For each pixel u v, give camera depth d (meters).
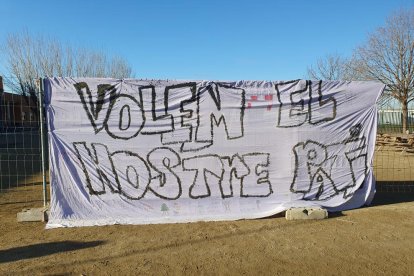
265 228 5.66
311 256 4.59
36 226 5.78
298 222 5.95
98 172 6.00
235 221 6.02
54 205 5.90
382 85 6.63
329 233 5.41
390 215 6.30
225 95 6.22
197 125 6.18
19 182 9.60
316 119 6.47
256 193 6.34
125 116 6.04
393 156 15.65
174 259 4.50
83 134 5.96
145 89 6.06
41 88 5.98
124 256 4.59
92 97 5.96
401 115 19.95
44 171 6.29
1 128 11.44
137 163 6.08
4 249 4.82
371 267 4.27
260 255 4.62
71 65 29.00
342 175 6.60
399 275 4.07
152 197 6.12
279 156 6.39
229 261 4.45
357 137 6.62
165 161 6.13
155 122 6.09
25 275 4.07
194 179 6.20
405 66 29.98
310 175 6.48
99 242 5.06
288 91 6.37
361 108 6.61
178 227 5.72
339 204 6.55
